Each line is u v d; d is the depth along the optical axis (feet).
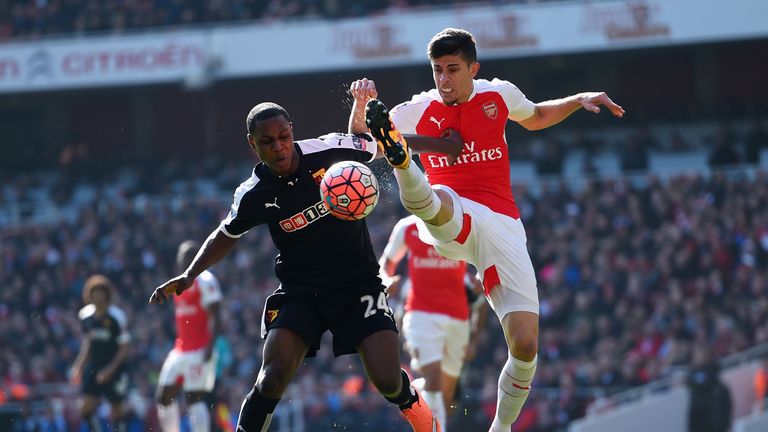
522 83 305.53
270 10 295.48
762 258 191.52
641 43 259.60
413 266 95.66
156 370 196.24
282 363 56.03
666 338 171.73
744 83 293.64
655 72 299.38
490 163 63.21
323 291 57.31
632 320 175.22
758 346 169.99
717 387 155.12
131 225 247.70
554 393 162.20
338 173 54.29
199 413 113.09
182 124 334.03
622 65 301.02
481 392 159.43
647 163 244.22
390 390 57.16
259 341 202.18
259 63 286.87
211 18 297.33
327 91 319.06
